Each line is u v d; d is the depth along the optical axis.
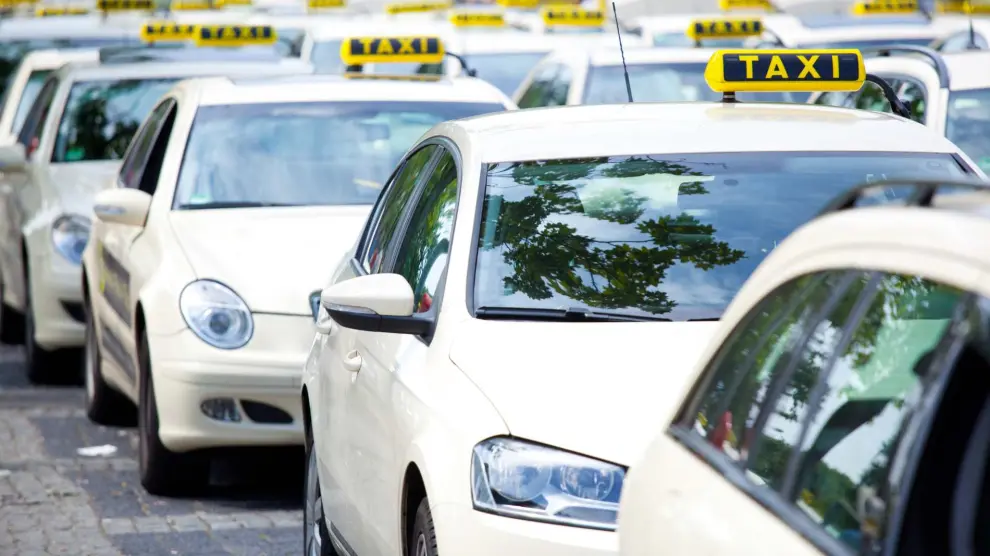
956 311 6.25
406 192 15.95
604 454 10.67
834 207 7.62
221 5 67.88
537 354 11.80
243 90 23.95
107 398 26.69
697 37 35.62
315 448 16.11
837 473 6.81
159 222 22.02
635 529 8.34
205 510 20.88
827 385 7.21
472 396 11.43
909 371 6.54
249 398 19.88
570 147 14.27
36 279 30.34
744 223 13.41
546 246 13.12
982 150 21.95
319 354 16.34
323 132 23.33
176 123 23.56
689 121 14.84
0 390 31.12
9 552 18.80
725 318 8.55
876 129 14.63
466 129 14.95
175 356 20.02
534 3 68.62
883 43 36.69
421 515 11.69
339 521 14.75
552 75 35.31
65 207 30.16
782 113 15.20
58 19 45.44
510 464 10.80
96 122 31.39
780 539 6.93
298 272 20.20
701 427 8.33
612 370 11.47
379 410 13.01
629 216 13.45
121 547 18.98
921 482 6.18
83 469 23.52
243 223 21.53
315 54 46.34
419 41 27.86
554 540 10.47
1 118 37.69
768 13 52.09
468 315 12.55
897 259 6.79
